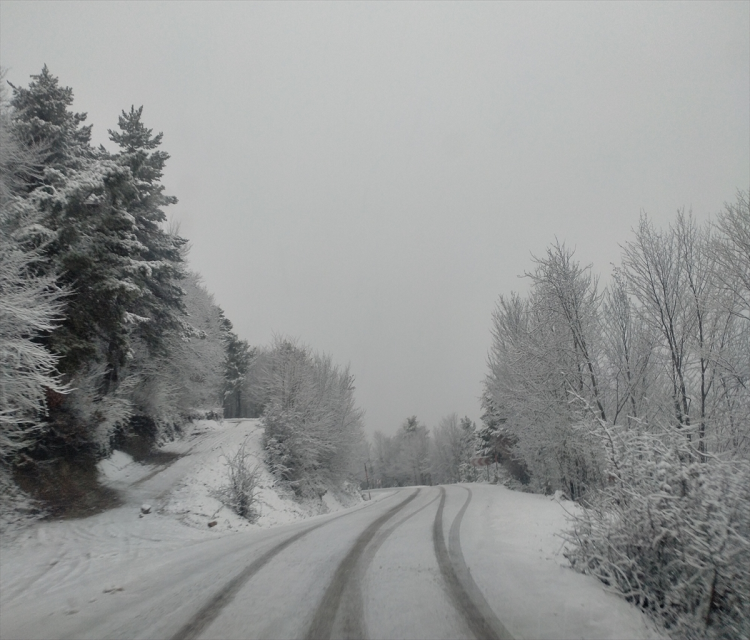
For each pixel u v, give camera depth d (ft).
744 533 18.15
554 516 39.93
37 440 51.42
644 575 19.69
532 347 61.93
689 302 47.19
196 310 114.83
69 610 19.99
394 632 15.61
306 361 106.32
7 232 44.70
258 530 45.21
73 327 50.37
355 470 134.31
